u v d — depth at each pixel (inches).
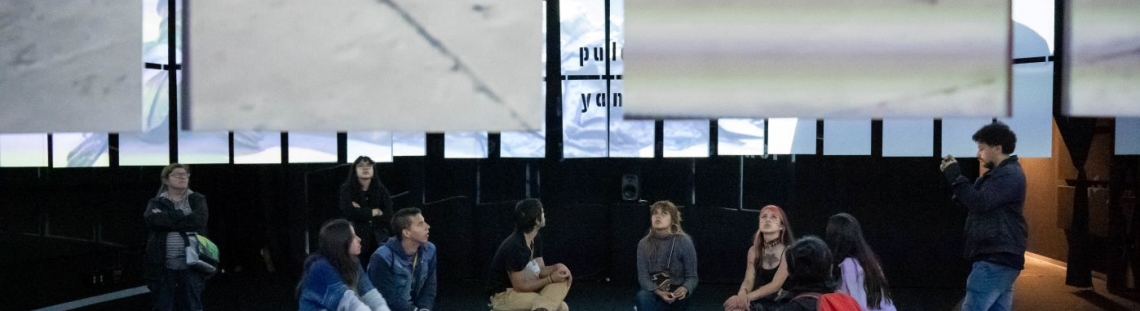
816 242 146.9
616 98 299.7
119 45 124.9
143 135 274.1
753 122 298.0
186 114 123.3
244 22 123.0
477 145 312.0
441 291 304.7
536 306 186.9
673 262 204.5
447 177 326.0
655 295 203.5
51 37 124.2
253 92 123.4
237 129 123.6
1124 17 123.5
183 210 224.2
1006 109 120.3
